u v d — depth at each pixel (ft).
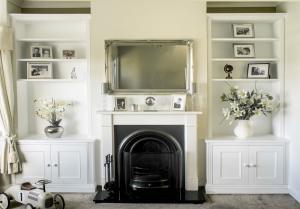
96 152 15.12
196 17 14.76
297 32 13.61
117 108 14.94
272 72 15.89
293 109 14.14
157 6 14.79
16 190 12.77
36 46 15.62
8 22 14.75
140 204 13.35
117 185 14.83
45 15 14.85
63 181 14.87
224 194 14.58
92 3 14.82
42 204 11.88
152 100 15.12
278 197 14.19
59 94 16.17
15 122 15.03
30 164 14.83
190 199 13.50
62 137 15.30
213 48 16.03
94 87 15.01
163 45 14.94
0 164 14.64
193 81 14.88
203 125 14.98
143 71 15.07
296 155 13.83
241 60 15.12
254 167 14.56
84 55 16.01
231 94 15.07
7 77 14.43
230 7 16.05
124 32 14.85
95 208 12.98
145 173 14.74
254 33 15.88
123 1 14.78
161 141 14.64
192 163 14.58
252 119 16.26
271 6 16.05
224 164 14.58
